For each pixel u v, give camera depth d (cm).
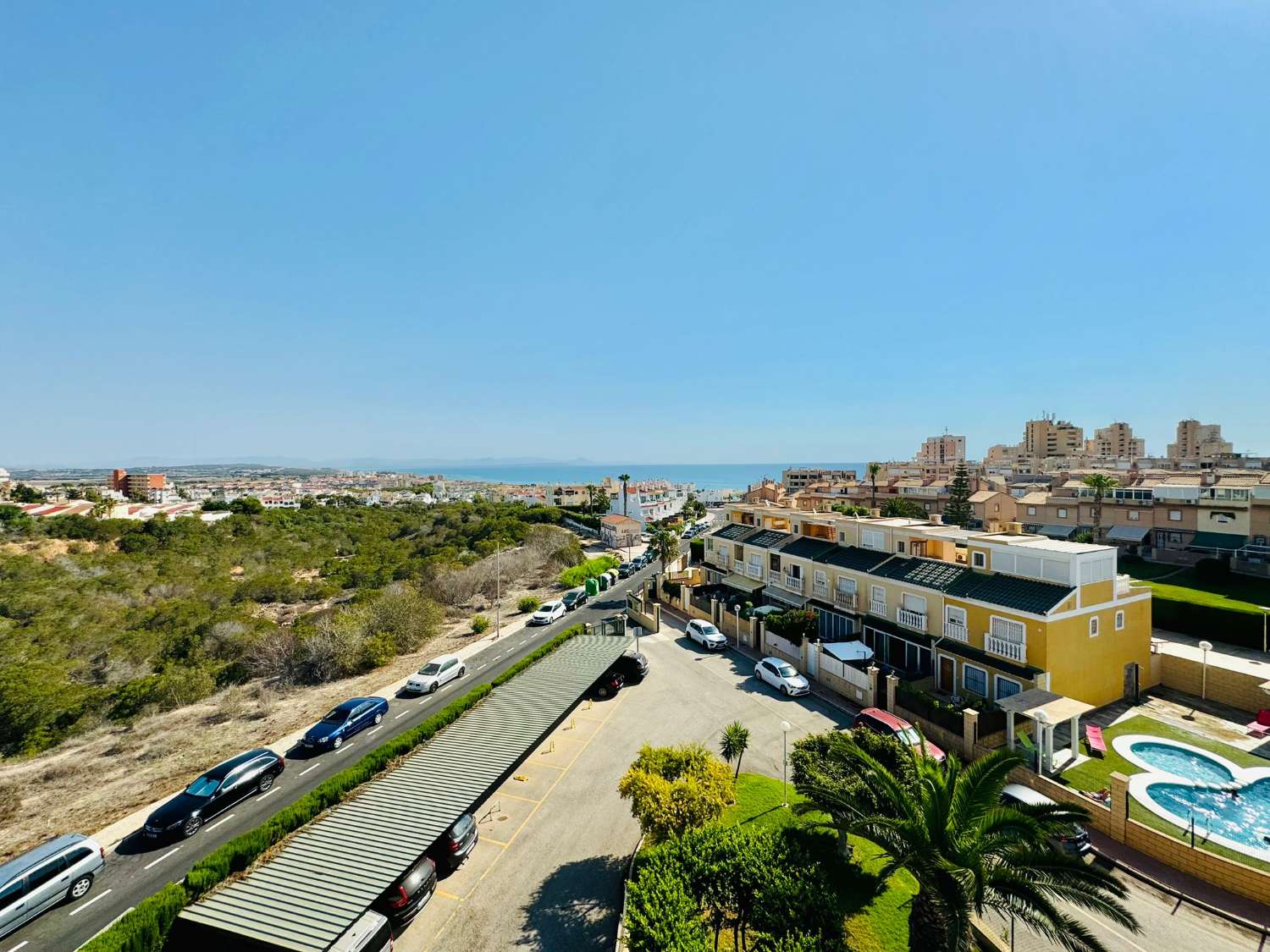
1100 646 2559
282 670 3622
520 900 1559
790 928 1155
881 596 3247
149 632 4266
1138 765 2091
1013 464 14100
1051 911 1013
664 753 1747
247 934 1180
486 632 4450
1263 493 4884
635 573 7044
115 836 1905
